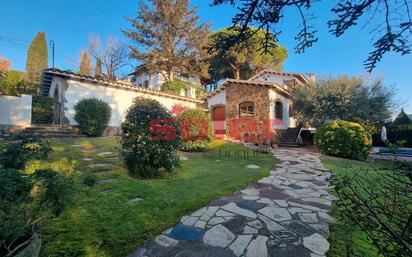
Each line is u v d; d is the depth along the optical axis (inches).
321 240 103.5
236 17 70.8
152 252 92.0
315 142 439.5
